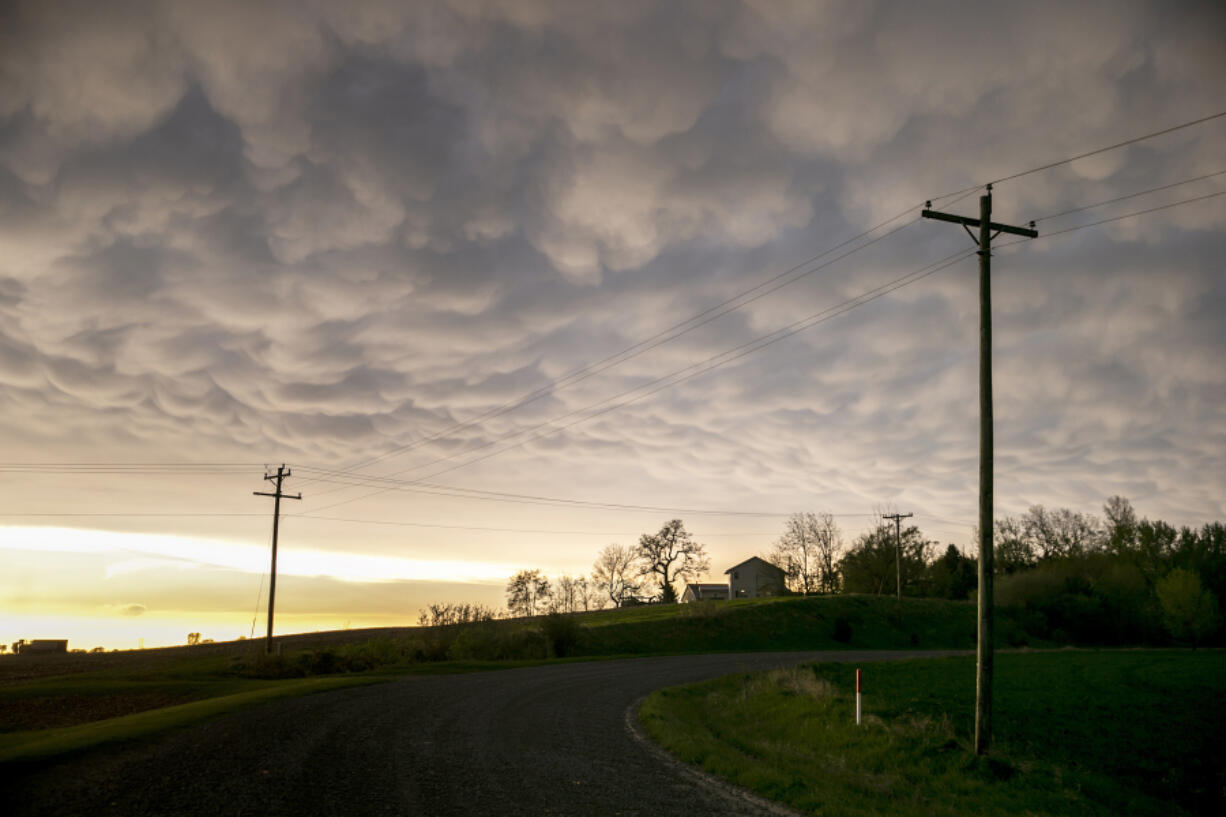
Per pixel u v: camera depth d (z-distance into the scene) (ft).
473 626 172.04
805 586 349.61
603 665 140.26
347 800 34.71
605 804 35.68
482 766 43.39
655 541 380.37
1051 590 260.01
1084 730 79.30
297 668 130.41
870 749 59.62
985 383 59.11
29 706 78.84
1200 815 59.57
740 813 34.83
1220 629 199.93
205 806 32.73
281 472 157.99
